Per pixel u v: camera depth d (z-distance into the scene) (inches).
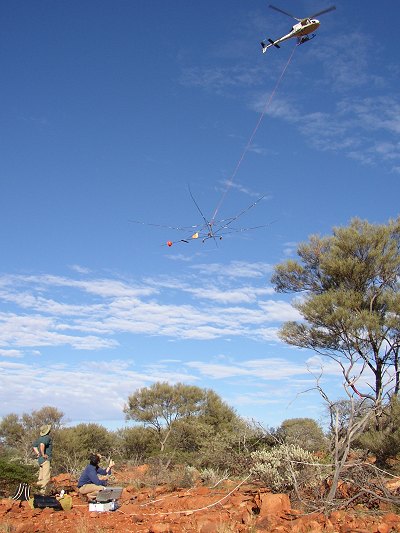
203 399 1278.3
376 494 409.1
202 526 356.2
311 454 482.3
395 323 773.3
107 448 1187.3
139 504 493.0
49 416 1330.0
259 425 550.0
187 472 668.1
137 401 1267.2
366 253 882.8
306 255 944.3
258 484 532.4
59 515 435.5
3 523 379.9
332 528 347.9
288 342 879.1
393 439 586.9
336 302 840.3
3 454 792.3
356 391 468.4
